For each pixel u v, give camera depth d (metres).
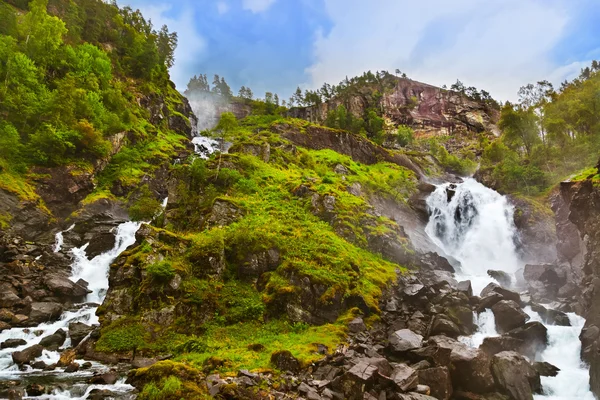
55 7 93.75
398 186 72.12
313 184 51.81
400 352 24.72
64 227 50.75
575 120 74.38
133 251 32.56
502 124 83.31
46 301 33.75
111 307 29.45
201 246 32.88
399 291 34.88
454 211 68.19
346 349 25.23
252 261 33.47
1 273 36.00
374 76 190.00
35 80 60.66
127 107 78.50
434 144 123.94
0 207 44.41
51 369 23.53
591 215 32.25
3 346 26.61
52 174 53.81
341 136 93.50
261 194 47.34
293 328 28.95
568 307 31.86
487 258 59.72
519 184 69.50
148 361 24.11
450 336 27.66
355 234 41.97
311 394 18.14
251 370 20.66
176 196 45.09
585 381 21.64
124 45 103.81
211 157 54.78
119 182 61.31
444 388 19.92
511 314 29.00
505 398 20.28
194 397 17.03
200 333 27.75
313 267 33.31
